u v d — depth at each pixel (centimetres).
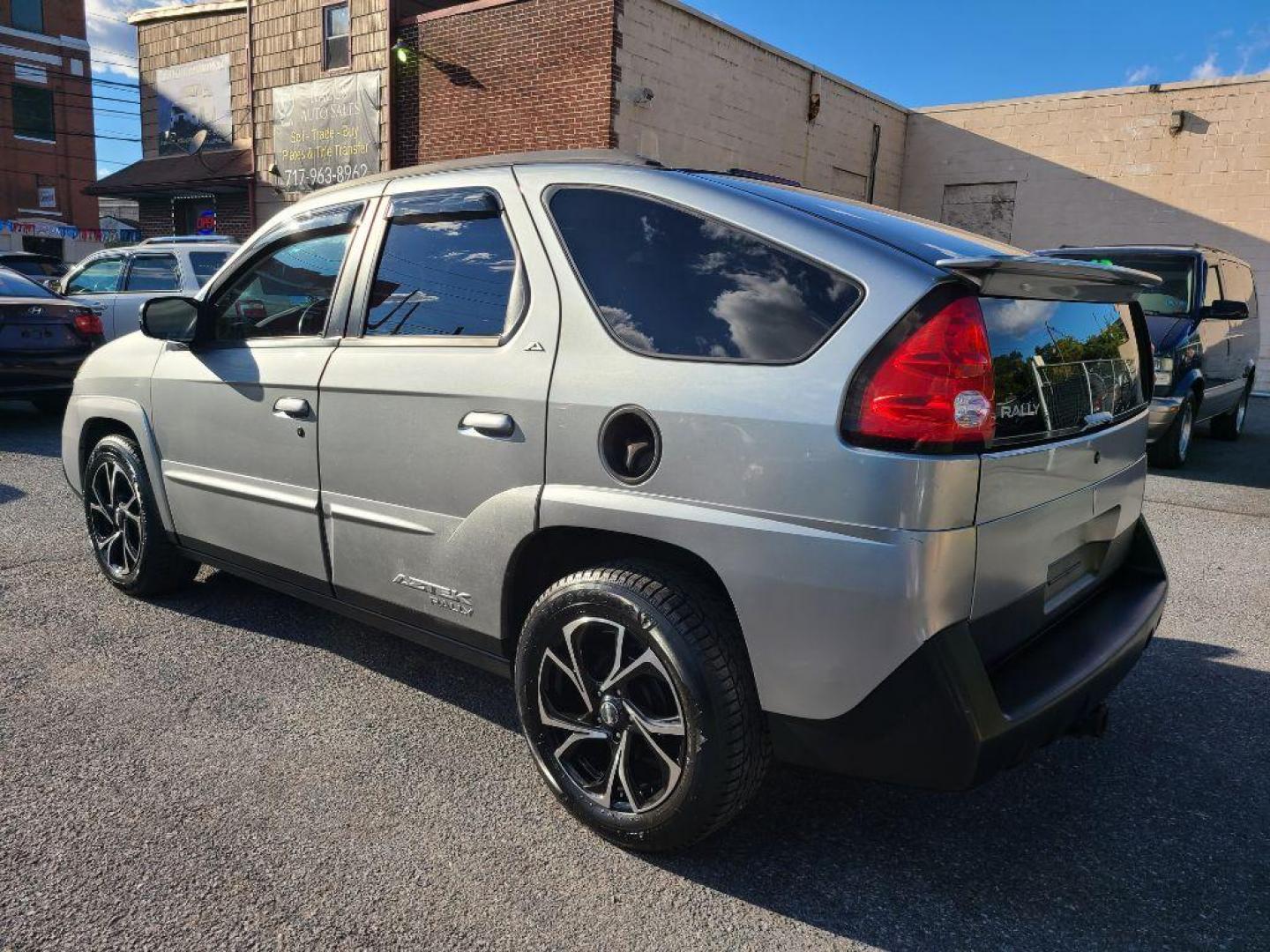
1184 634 420
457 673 352
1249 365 1041
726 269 229
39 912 213
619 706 236
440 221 290
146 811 255
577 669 242
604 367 238
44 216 3603
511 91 1520
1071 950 212
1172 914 225
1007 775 292
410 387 277
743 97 1631
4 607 402
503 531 256
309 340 319
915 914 223
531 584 271
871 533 198
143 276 1001
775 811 267
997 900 229
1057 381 237
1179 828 263
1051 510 234
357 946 206
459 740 301
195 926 210
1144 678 369
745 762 222
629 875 235
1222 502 694
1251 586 492
